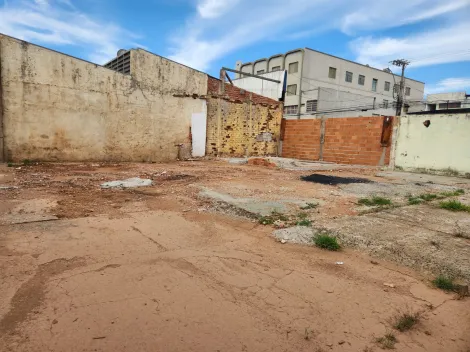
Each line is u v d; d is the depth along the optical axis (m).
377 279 2.66
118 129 11.34
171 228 3.76
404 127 11.67
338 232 3.71
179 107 13.05
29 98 9.27
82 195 5.25
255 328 1.92
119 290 2.28
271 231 3.82
